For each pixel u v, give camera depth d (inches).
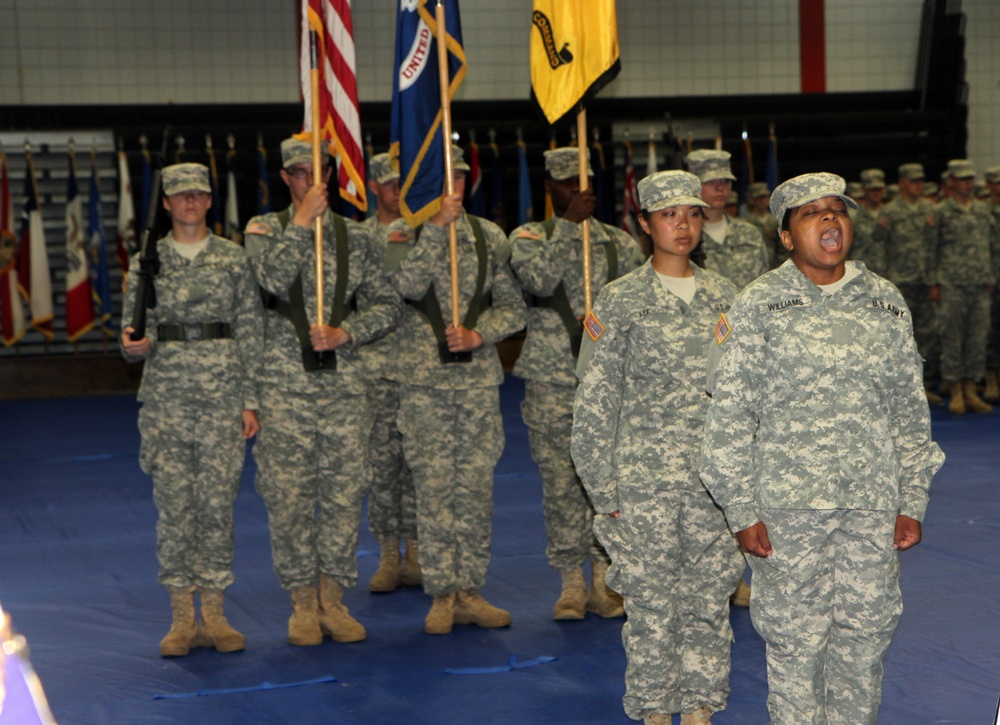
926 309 544.1
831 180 130.7
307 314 216.5
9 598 252.1
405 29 224.7
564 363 224.7
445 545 219.3
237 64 707.4
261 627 227.6
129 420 553.6
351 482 218.1
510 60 732.7
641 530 155.3
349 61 232.7
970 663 191.9
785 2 751.7
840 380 129.3
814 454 128.9
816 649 131.6
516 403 579.8
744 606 232.1
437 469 218.7
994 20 759.1
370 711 178.4
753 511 131.3
